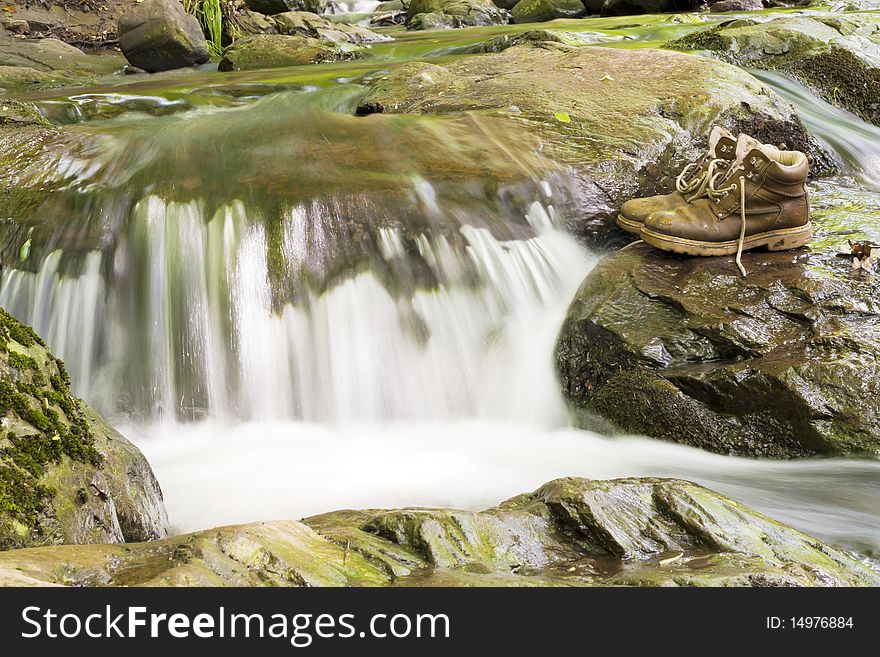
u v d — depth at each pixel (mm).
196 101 7902
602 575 2432
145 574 2127
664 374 4234
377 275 4949
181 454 4238
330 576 2219
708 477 3725
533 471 3898
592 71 7293
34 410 2611
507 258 5219
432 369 4871
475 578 2270
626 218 5184
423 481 3771
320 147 5816
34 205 5184
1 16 13836
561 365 4684
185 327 4770
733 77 6988
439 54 12078
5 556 2109
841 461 3752
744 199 4730
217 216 4973
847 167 7273
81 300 4879
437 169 5535
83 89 9164
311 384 4727
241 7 15242
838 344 4023
